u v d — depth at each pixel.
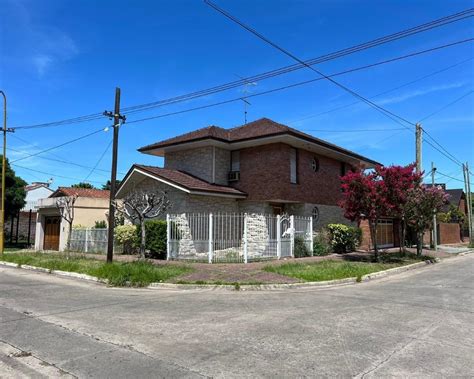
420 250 23.17
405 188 20.23
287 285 12.94
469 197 41.34
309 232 21.31
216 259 17.73
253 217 20.62
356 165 28.58
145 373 5.29
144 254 17.20
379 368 5.46
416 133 25.33
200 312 8.98
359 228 26.19
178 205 20.59
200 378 5.12
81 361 5.76
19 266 18.72
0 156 31.83
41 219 30.16
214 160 22.75
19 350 6.26
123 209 20.09
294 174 23.08
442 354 6.05
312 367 5.50
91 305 9.80
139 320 8.18
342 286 13.35
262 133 21.31
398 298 10.87
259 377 5.15
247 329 7.45
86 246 24.42
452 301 10.41
